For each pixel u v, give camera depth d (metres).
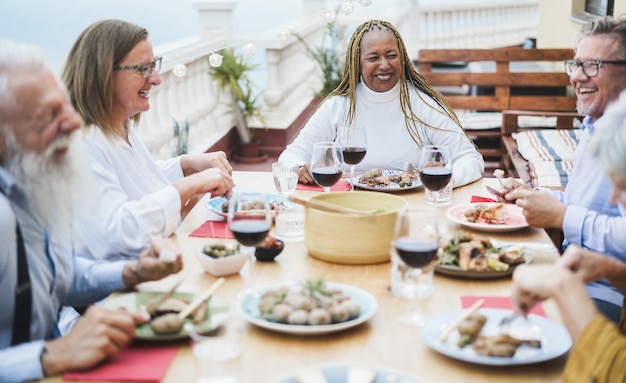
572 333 1.60
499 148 5.42
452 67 8.48
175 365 1.65
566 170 4.12
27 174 1.81
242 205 2.02
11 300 1.83
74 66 2.54
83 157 1.96
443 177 2.65
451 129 3.46
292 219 2.47
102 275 2.06
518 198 2.50
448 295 2.00
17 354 1.64
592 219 2.39
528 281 1.66
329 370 1.56
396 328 1.80
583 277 1.89
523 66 7.68
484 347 1.65
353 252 2.19
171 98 5.63
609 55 2.66
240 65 6.35
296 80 7.56
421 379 1.53
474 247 2.14
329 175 2.70
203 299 1.85
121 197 2.44
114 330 1.65
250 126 6.84
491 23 11.27
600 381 1.51
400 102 3.46
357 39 3.45
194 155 3.13
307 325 1.75
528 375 1.61
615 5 5.36
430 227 1.85
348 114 3.50
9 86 1.74
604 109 2.74
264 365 1.63
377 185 3.04
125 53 2.55
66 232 1.99
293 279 2.10
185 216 2.76
